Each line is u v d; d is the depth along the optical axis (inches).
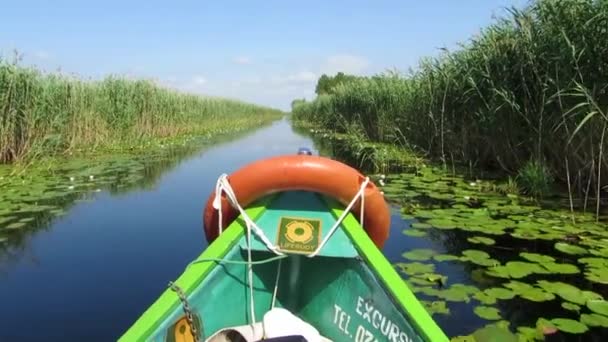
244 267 87.3
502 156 319.9
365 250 83.0
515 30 274.7
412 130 467.5
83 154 468.1
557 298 131.2
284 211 93.7
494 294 128.9
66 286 148.0
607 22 210.4
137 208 250.1
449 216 213.2
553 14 234.2
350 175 92.0
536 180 247.4
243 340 76.0
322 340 81.3
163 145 603.5
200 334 76.0
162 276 156.8
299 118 2018.9
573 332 109.3
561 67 233.1
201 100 1054.4
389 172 368.5
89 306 134.3
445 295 129.2
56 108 413.1
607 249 165.5
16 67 367.9
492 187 275.1
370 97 587.8
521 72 263.7
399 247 179.5
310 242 86.6
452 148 384.5
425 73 415.5
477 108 322.0
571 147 239.6
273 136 904.3
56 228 211.3
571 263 157.3
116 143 552.7
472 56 318.7
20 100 374.0
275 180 89.3
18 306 134.0
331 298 89.4
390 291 77.0
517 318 120.9
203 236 200.7
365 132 631.8
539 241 183.6
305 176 89.5
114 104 564.1
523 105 273.9
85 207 251.0
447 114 375.9
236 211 94.3
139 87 661.3
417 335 72.6
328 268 90.7
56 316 127.7
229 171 383.6
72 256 175.3
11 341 114.7
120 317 127.9
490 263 152.7
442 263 159.6
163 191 295.7
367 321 82.3
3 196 263.9
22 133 377.1
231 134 978.7
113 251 181.3
